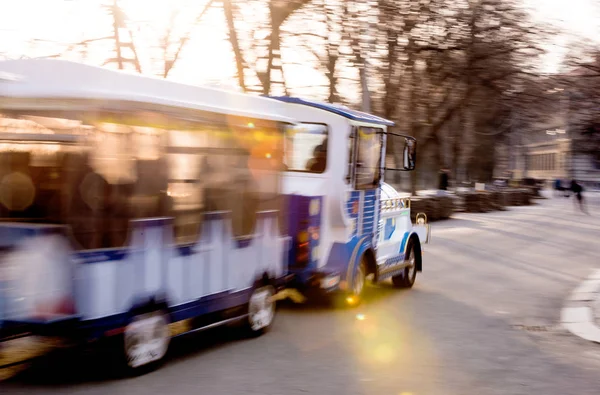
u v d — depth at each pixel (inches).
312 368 287.7
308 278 385.1
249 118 320.8
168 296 271.0
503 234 1048.8
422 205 1240.8
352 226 412.5
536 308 454.9
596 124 2427.4
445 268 649.0
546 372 294.2
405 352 321.7
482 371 292.5
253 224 329.7
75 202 234.4
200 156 287.9
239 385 260.7
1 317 236.4
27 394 243.4
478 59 1171.9
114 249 244.8
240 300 321.7
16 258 235.6
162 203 266.5
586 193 3144.7
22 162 241.1
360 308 429.1
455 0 1147.3
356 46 1028.5
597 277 618.5
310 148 404.5
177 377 269.0
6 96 241.6
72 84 243.9
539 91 1302.9
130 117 249.4
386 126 454.0
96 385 255.1
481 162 2097.7
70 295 233.0
